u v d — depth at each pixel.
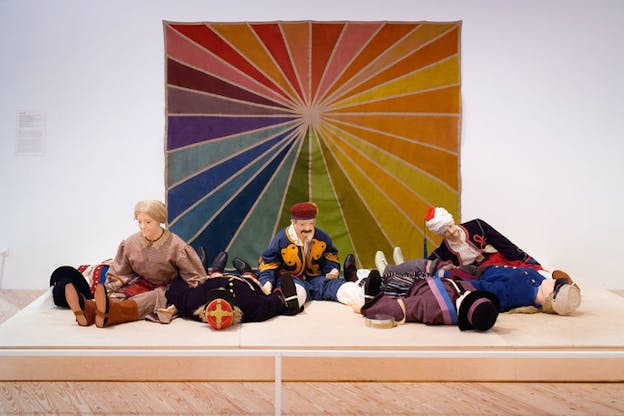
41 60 5.61
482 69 5.70
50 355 3.58
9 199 5.70
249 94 5.64
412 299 4.24
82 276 4.54
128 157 5.70
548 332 3.98
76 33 5.61
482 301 3.92
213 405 3.35
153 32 5.63
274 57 5.62
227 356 3.69
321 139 5.70
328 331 4.02
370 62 5.65
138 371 3.68
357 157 5.71
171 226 5.64
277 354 3.28
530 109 5.74
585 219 5.82
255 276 4.91
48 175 5.69
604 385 3.67
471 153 5.77
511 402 3.41
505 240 4.95
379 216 5.76
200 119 5.62
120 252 4.48
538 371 3.70
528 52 5.70
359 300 4.48
